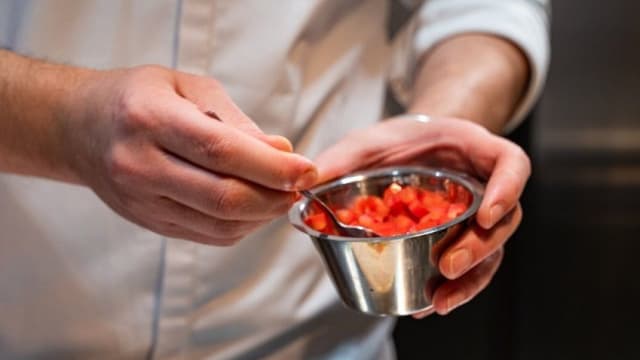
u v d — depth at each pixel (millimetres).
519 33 997
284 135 931
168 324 916
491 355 1508
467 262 788
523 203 1486
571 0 1393
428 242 775
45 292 903
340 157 883
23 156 798
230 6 892
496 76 970
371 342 996
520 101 1018
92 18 880
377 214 827
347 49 962
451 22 1015
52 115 779
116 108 750
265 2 898
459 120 890
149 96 744
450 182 845
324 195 851
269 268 935
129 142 745
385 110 1047
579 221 1497
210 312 925
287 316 946
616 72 1412
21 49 879
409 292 795
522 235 1502
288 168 735
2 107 785
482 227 798
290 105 927
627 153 1444
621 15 1380
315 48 944
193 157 734
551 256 1513
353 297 799
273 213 754
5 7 877
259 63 906
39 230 890
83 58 887
